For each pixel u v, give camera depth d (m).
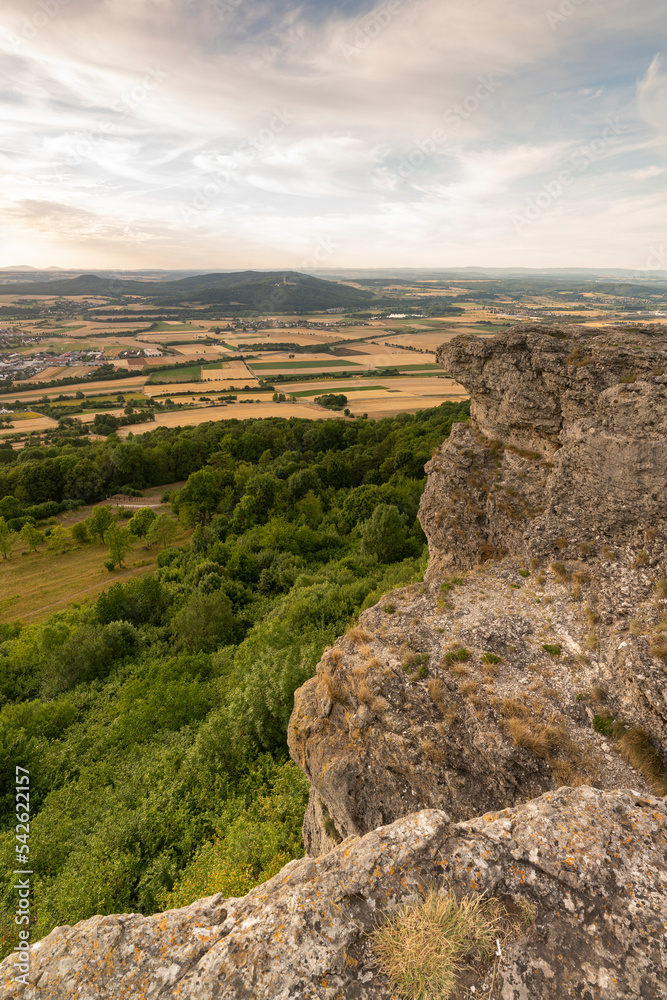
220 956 5.01
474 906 5.10
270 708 20.72
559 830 5.99
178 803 18.08
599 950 4.88
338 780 11.21
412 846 5.71
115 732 24.75
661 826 6.10
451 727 10.63
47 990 4.92
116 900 14.73
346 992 4.64
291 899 5.44
